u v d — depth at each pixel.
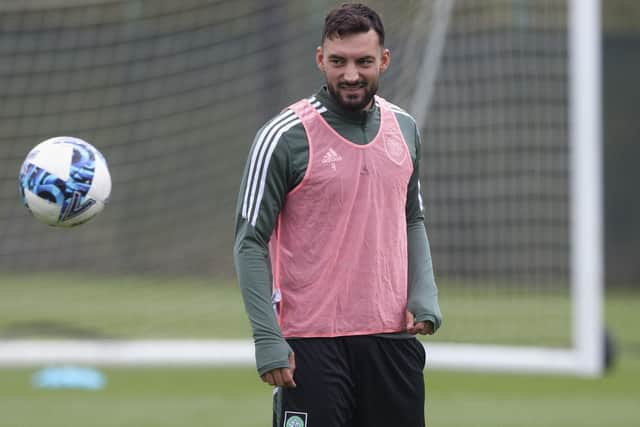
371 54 14.95
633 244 57.62
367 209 15.34
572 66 35.69
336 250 15.27
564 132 42.72
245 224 15.16
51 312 47.81
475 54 40.25
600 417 29.27
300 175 15.17
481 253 43.38
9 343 40.03
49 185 16.45
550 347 37.94
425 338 39.31
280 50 45.47
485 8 40.31
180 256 51.53
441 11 35.12
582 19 35.38
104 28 46.53
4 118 46.03
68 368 38.22
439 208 41.59
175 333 43.50
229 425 28.08
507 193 43.81
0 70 45.72
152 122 47.47
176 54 46.75
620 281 57.78
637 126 56.94
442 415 29.66
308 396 15.22
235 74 46.38
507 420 28.84
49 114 46.34
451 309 42.44
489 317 41.00
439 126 40.81
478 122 40.59
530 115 43.06
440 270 42.41
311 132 15.23
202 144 48.00
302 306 15.34
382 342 15.51
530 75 42.38
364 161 15.35
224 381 36.03
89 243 51.69
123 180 48.53
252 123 46.88
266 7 45.25
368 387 15.54
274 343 14.84
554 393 33.31
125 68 46.81
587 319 36.12
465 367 37.50
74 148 16.73
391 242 15.57
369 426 15.77
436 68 35.75
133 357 38.84
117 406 31.03
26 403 31.48
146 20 46.62
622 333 46.44
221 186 48.75
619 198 57.34
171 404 31.42
